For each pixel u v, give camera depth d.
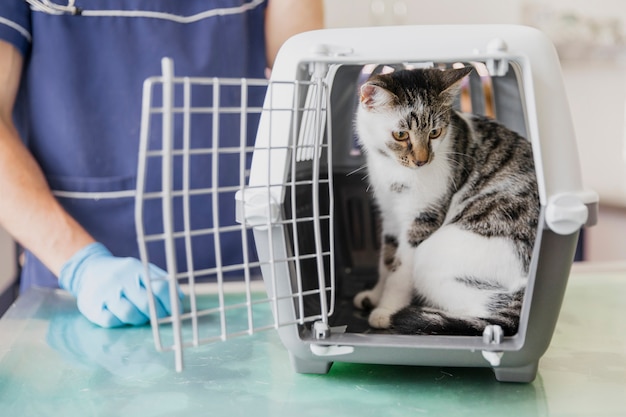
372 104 1.16
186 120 0.63
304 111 0.86
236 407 0.71
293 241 0.88
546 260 0.72
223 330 0.69
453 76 1.12
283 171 0.77
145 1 1.40
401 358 0.77
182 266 1.43
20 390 0.76
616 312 1.04
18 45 1.33
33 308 1.11
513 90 1.12
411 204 1.15
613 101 2.88
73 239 1.11
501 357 0.75
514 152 1.11
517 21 2.79
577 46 2.83
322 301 0.79
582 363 0.83
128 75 1.40
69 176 1.39
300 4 1.53
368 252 1.35
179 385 0.77
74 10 1.36
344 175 1.33
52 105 1.37
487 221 1.06
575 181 0.72
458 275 1.04
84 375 0.81
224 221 1.45
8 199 1.12
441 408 0.71
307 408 0.71
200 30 1.45
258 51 1.60
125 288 0.99
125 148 1.40
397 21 2.70
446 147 1.15
